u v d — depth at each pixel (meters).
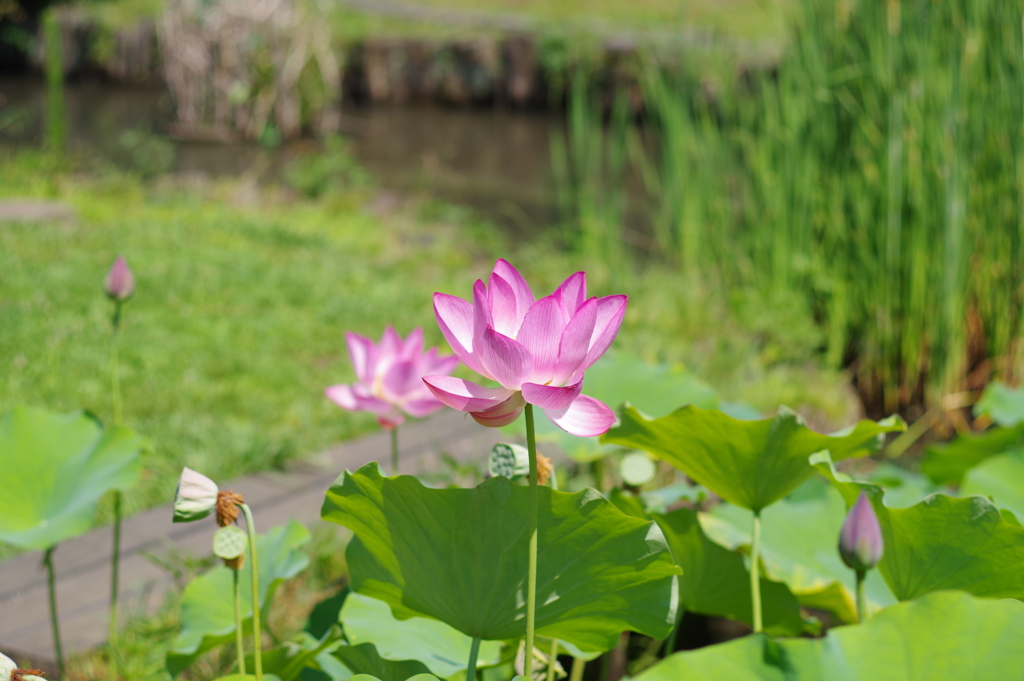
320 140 13.00
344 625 1.57
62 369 4.05
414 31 18.06
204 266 5.86
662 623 1.28
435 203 8.94
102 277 5.31
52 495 1.94
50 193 7.74
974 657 1.06
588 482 3.04
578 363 1.10
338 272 6.09
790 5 5.64
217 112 12.67
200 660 2.18
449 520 1.29
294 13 12.90
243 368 4.34
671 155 6.04
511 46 16.50
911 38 4.83
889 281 5.11
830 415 4.40
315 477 3.30
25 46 17.67
